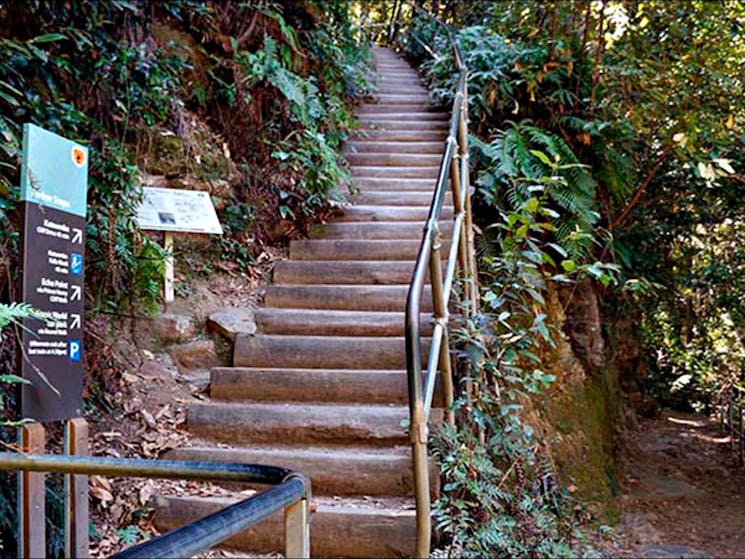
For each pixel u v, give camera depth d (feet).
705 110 12.50
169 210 10.28
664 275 16.46
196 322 10.10
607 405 13.17
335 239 13.05
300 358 9.63
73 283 5.98
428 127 17.92
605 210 14.08
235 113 13.44
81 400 5.99
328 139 14.98
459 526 6.26
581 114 13.82
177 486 7.48
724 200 14.42
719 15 12.24
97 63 9.86
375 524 6.61
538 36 14.97
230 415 8.43
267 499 3.20
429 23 26.27
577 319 13.07
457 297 9.18
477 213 13.42
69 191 5.99
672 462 12.96
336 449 8.05
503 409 7.52
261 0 14.76
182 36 12.92
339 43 19.16
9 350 6.75
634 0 13.24
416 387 5.66
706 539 8.31
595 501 9.67
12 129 7.79
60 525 6.27
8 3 9.00
